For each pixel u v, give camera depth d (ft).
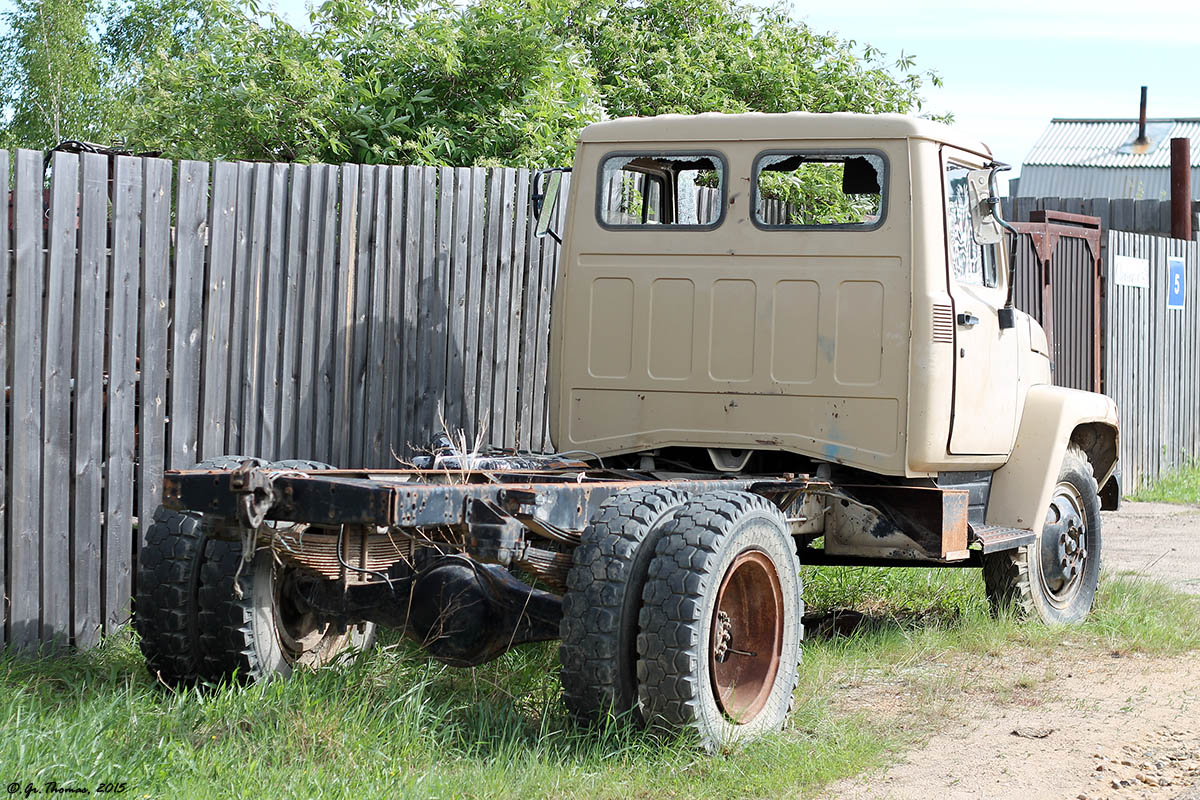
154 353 20.68
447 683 17.72
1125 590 27.22
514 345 27.30
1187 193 56.34
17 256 18.80
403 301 24.73
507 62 35.17
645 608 15.47
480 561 15.66
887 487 20.97
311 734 14.90
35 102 90.79
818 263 20.62
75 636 19.80
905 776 15.64
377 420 24.36
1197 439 51.85
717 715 15.76
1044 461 23.68
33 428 19.10
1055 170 145.18
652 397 21.36
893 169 20.39
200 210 21.25
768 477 20.16
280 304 22.54
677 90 44.11
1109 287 44.78
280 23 35.70
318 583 17.80
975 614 23.88
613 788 14.34
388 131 33.68
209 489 15.44
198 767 13.78
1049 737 17.40
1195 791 15.34
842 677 20.10
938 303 20.33
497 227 26.66
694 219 22.85
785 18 50.03
